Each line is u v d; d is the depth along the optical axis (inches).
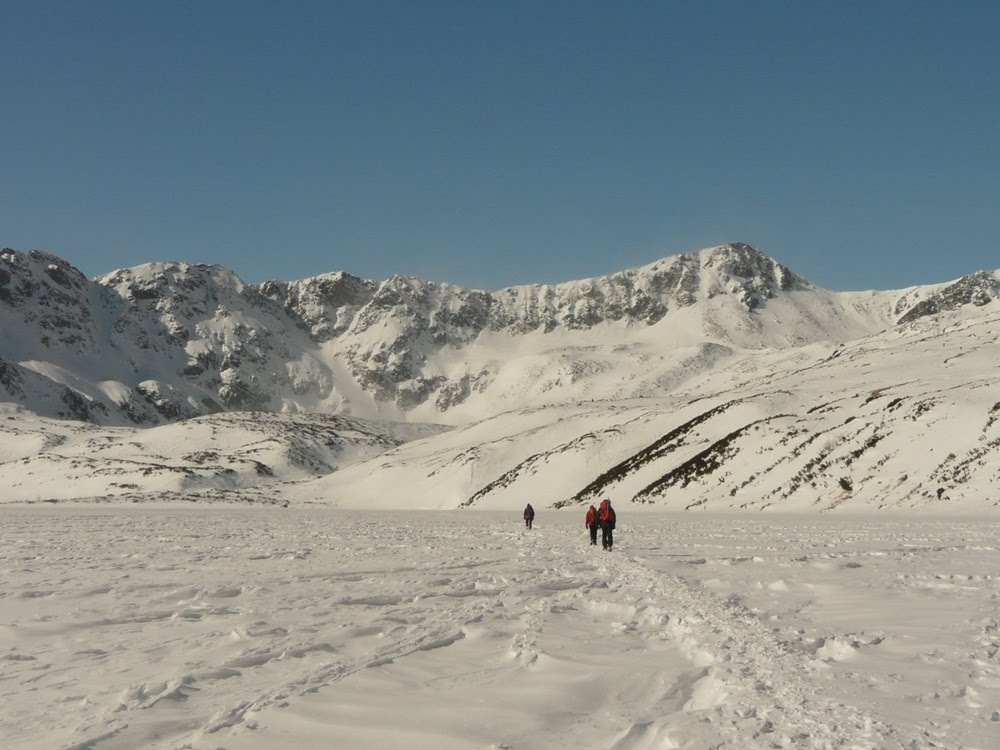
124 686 378.3
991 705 301.6
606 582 743.7
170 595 685.9
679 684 356.2
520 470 4857.3
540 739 284.5
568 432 5472.4
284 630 514.6
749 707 303.6
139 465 7140.8
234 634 495.5
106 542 1402.6
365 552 1137.4
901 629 460.8
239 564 975.0
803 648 417.1
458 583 753.6
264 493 6314.0
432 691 352.5
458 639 480.1
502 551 1132.5
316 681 375.2
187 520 2503.7
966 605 549.0
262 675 394.0
